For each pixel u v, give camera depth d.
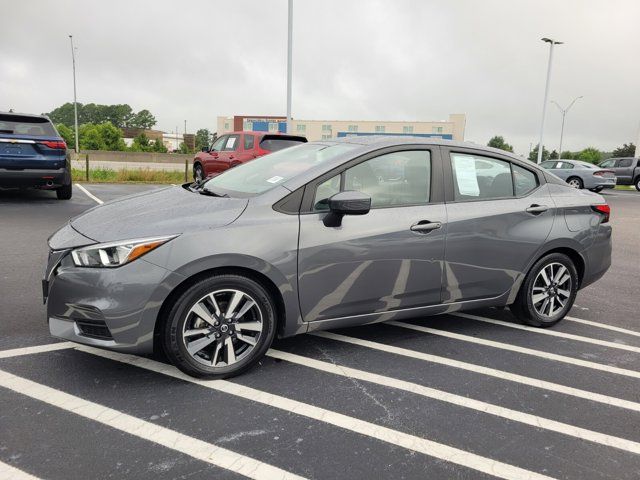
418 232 3.57
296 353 3.61
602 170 21.12
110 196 11.86
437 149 3.80
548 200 4.19
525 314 4.24
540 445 2.62
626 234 10.32
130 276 2.83
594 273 4.48
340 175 3.41
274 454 2.44
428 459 2.46
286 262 3.16
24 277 5.16
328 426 2.71
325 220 3.29
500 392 3.18
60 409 2.75
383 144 3.62
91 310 2.85
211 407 2.84
